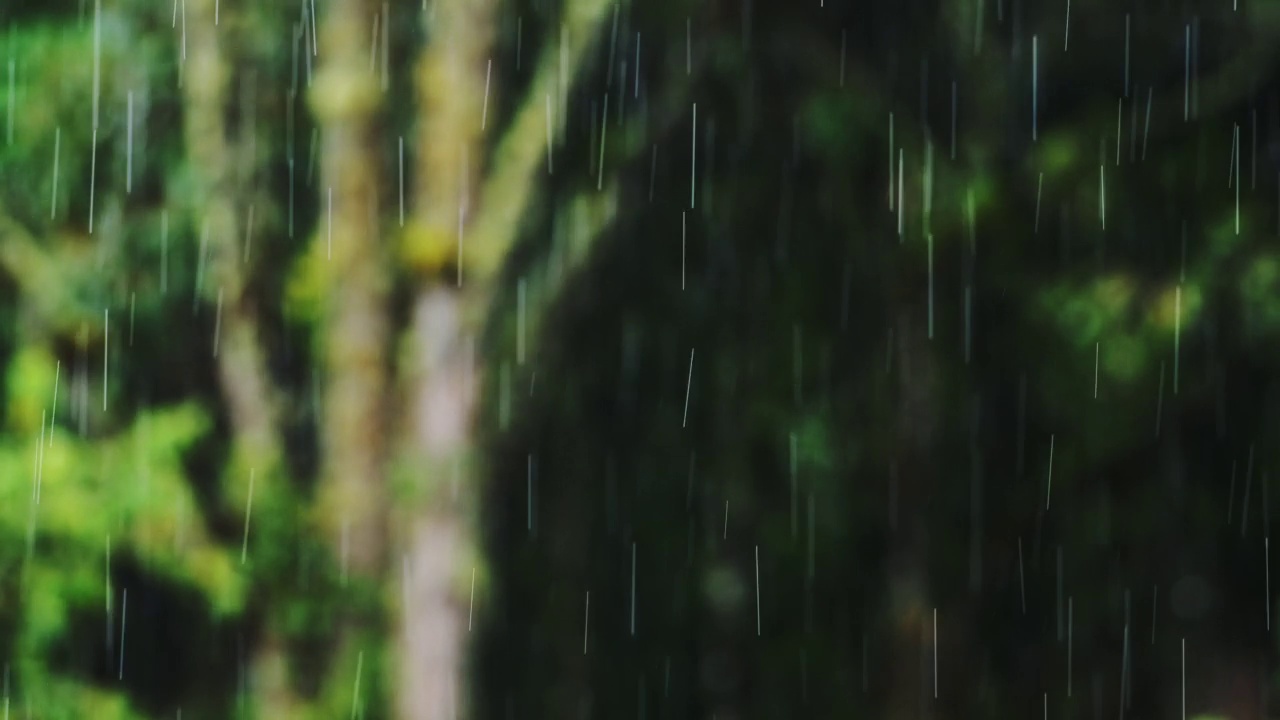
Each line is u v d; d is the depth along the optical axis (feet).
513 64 28.60
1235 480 45.83
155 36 37.81
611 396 48.08
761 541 49.65
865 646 50.01
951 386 42.96
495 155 25.76
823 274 46.26
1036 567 46.52
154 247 38.32
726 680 51.96
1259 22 40.57
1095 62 43.09
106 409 36.81
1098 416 42.73
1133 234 41.70
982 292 42.27
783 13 39.93
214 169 32.86
